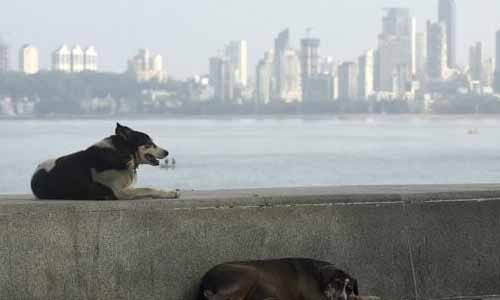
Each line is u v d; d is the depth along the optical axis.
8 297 9.93
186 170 107.81
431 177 100.25
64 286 10.14
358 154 150.62
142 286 10.45
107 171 11.46
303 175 102.69
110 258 10.34
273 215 11.02
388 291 11.38
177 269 10.59
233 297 9.93
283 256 11.02
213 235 10.75
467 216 11.76
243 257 10.85
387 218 11.45
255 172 105.62
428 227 11.60
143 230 10.48
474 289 11.71
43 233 10.09
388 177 100.81
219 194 11.55
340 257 11.23
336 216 11.25
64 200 11.25
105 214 10.34
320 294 10.29
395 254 11.44
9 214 9.98
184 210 10.66
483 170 109.75
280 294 10.12
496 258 11.82
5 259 9.94
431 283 11.55
